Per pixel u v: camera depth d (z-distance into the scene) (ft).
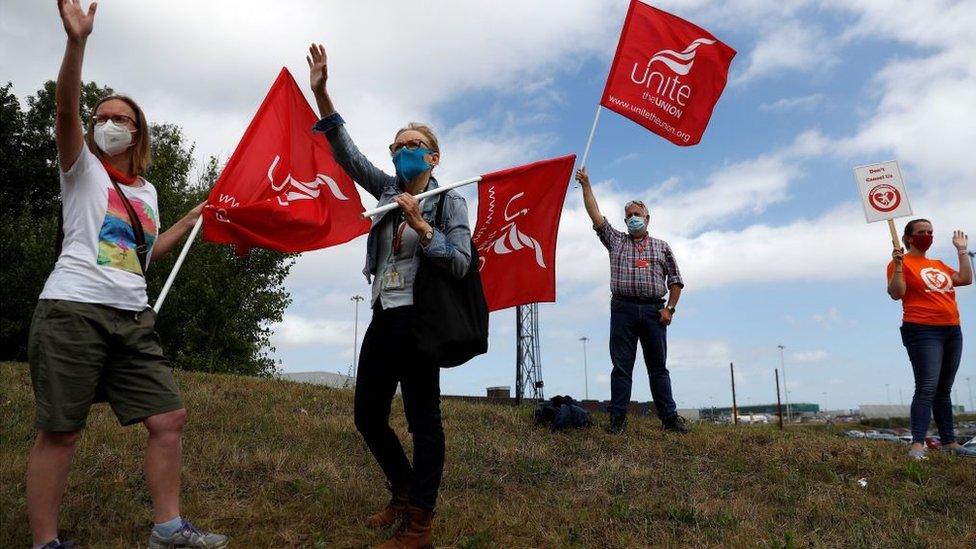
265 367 76.48
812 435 21.86
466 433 19.42
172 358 70.18
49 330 9.18
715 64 20.43
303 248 16.38
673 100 20.29
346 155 11.96
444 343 9.80
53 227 70.54
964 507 14.76
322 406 23.03
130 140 10.37
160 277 68.13
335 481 14.11
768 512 13.91
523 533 11.87
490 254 15.48
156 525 9.64
